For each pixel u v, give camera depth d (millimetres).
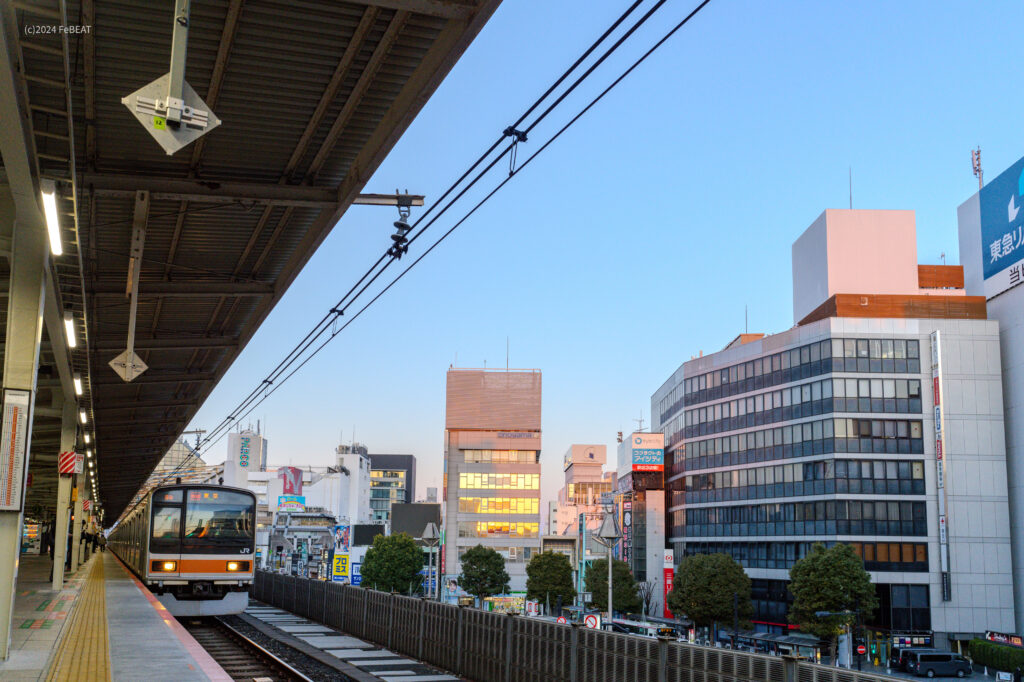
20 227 14922
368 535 135000
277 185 18516
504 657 18297
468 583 98688
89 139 16312
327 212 19625
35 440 41812
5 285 20000
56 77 12305
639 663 13914
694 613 69500
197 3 12203
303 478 190125
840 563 58625
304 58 13961
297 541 154375
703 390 89062
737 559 80938
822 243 83125
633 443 103062
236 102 15414
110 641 16453
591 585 90438
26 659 14070
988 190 76062
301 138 16828
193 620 33156
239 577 28984
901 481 70250
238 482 169000
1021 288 70875
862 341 72375
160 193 17641
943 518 69000
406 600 24391
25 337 14781
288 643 25891
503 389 127625
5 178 14516
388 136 15383
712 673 12242
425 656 22531
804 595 59594
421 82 13758
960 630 67625
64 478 30453
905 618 67875
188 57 13797
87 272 23141
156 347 30141
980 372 71250
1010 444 71188
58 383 29578
